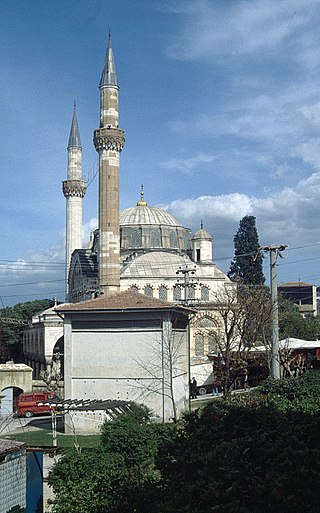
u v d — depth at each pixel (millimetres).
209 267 81688
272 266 36344
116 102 65938
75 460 19922
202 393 55281
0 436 35656
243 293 59281
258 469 10750
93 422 35375
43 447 25016
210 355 56594
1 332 99000
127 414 27938
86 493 18109
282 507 9438
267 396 20484
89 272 81875
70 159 88062
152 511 12531
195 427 13953
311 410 15328
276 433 12656
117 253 63719
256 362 50844
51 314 76250
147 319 37344
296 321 72500
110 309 37250
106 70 66125
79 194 87875
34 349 84750
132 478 16172
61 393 55750
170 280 75875
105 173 64188
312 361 53188
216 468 11000
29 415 48219
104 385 37469
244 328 47312
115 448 20984
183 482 11195
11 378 54844
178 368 39875
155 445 20922
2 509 20094
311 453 11117
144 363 37125
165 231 88062
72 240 87688
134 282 74938
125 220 88938
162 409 36469
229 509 9438
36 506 23734
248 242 91438
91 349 37906
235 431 13312
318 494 9531
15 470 21344
